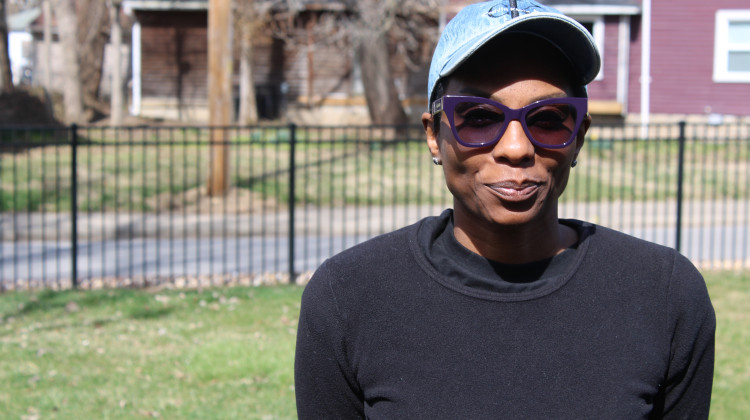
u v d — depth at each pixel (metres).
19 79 37.69
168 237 9.59
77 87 19.91
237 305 6.54
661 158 15.66
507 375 1.29
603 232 1.45
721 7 19.22
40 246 9.17
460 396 1.30
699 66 19.42
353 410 1.44
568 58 1.32
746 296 6.91
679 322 1.37
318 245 7.87
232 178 12.44
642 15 19.41
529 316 1.32
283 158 14.78
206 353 5.20
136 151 15.50
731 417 4.30
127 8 22.17
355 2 18.27
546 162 1.32
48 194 11.42
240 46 20.66
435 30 19.66
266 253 8.76
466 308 1.33
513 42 1.31
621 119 19.69
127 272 7.80
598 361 1.30
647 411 1.30
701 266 8.21
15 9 39.25
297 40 22.06
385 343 1.35
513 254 1.39
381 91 17.80
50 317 6.21
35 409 4.39
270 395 4.65
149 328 5.91
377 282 1.38
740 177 13.87
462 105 1.32
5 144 7.64
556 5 19.20
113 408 4.43
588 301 1.34
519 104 1.31
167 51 22.64
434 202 11.64
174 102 22.70
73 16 19.67
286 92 22.44
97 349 5.43
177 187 11.94
